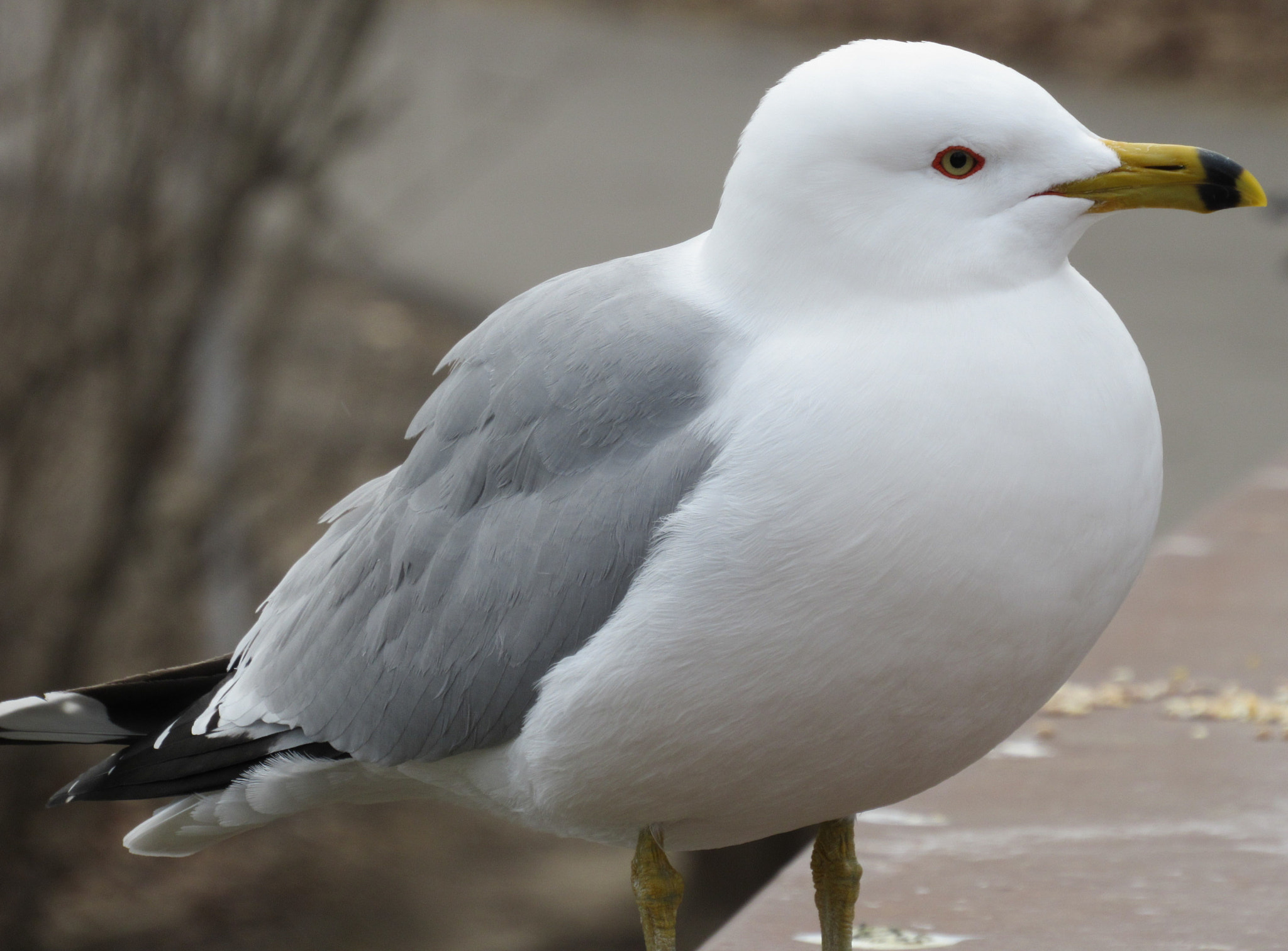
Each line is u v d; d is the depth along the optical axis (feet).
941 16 131.44
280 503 53.11
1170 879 21.44
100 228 46.32
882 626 16.35
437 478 19.34
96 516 47.93
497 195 104.01
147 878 49.65
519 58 131.75
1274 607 30.71
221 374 49.14
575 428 18.08
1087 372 16.72
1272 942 19.76
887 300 16.88
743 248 17.65
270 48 46.39
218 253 47.19
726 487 16.67
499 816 20.10
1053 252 17.20
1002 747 25.84
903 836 22.99
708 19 143.74
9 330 46.26
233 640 50.42
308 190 48.91
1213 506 37.47
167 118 46.14
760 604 16.52
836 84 17.13
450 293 85.10
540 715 17.98
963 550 16.10
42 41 46.24
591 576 17.70
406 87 78.23
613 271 19.03
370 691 19.38
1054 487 16.25
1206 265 85.10
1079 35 122.42
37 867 48.24
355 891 49.60
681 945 44.98
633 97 124.67
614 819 18.62
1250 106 106.63
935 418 16.20
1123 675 28.27
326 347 74.28
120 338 46.75
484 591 18.42
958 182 16.93
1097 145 17.19
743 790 17.75
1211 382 69.62
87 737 21.29
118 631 49.73
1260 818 23.04
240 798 20.52
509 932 47.52
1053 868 21.77
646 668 17.03
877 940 20.20
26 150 46.34
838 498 16.24
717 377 17.43
